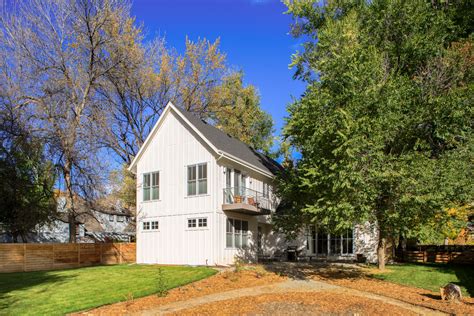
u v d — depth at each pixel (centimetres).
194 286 1489
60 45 2809
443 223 1529
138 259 2566
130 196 3484
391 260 2434
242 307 1109
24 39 2659
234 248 2409
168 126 2552
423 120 1655
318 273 1809
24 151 2650
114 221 5238
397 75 1722
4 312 1091
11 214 2698
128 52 3084
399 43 2025
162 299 1259
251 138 4444
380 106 1483
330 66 1566
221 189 2334
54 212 2916
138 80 3319
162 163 2544
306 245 2780
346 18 1931
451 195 1477
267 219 2867
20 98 2636
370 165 1434
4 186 2538
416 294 1325
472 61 1923
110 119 3216
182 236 2372
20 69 2644
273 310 1077
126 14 3083
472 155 1599
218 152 2270
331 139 1439
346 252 2636
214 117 3931
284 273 1797
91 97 3014
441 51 2020
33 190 2739
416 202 1398
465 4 2247
